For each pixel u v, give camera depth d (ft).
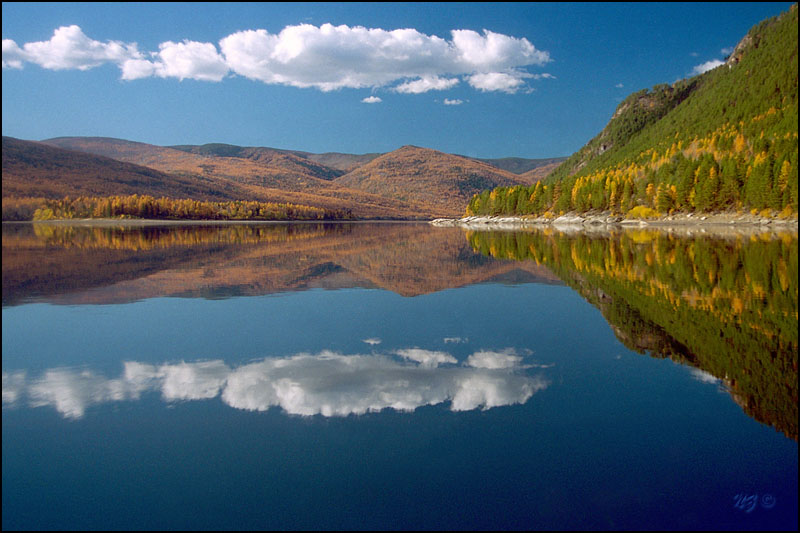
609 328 50.37
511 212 526.16
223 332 49.21
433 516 19.47
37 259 124.98
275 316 57.36
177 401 31.04
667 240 180.24
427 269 106.01
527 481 21.83
